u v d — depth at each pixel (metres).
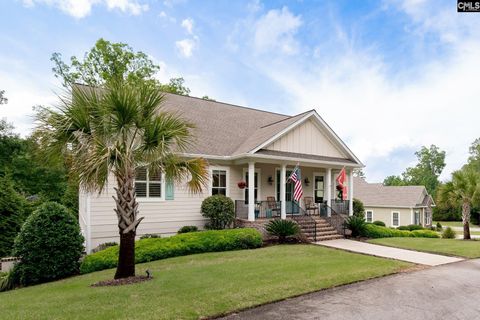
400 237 17.20
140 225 13.06
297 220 15.67
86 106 6.94
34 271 9.11
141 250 10.15
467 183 18.72
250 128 18.72
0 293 7.94
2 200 12.68
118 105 6.82
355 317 5.00
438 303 5.75
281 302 5.65
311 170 19.56
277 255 10.55
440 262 9.73
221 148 15.59
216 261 9.58
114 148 6.55
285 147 16.36
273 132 15.93
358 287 6.70
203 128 16.73
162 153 7.30
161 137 7.18
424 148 69.75
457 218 48.38
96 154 6.44
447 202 20.19
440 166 68.25
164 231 13.57
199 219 14.47
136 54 28.86
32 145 7.25
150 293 5.99
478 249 12.44
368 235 16.11
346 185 20.44
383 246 13.09
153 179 13.44
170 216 13.77
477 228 38.81
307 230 14.96
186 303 5.39
